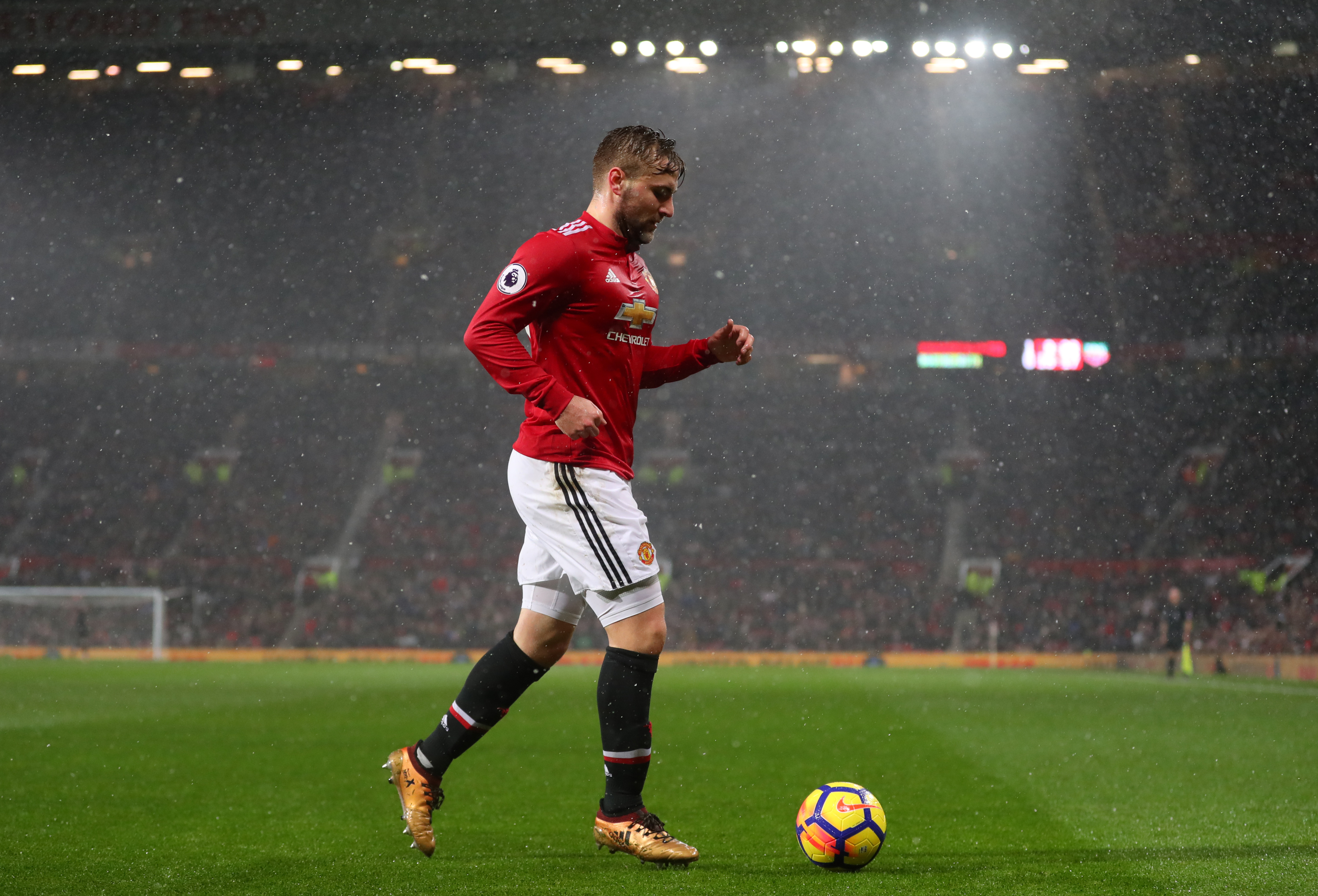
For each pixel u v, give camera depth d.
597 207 11.06
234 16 79.81
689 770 20.66
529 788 18.17
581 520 10.72
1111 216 111.75
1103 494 108.12
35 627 86.56
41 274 122.25
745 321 119.69
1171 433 109.19
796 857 11.92
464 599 97.25
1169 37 83.44
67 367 119.50
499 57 90.50
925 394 116.31
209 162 120.12
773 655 87.00
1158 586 91.44
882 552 105.62
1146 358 110.12
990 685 51.22
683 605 95.25
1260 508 101.44
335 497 112.50
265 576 98.88
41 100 115.31
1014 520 107.81
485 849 12.55
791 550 105.88
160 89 115.88
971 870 11.12
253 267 121.50
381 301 120.88
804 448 114.62
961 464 111.44
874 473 112.69
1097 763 21.30
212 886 10.58
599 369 10.88
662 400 117.75
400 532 108.44
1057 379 113.44
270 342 121.38
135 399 118.62
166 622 91.38
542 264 10.47
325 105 117.75
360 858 12.03
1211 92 100.50
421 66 91.75
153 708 35.69
